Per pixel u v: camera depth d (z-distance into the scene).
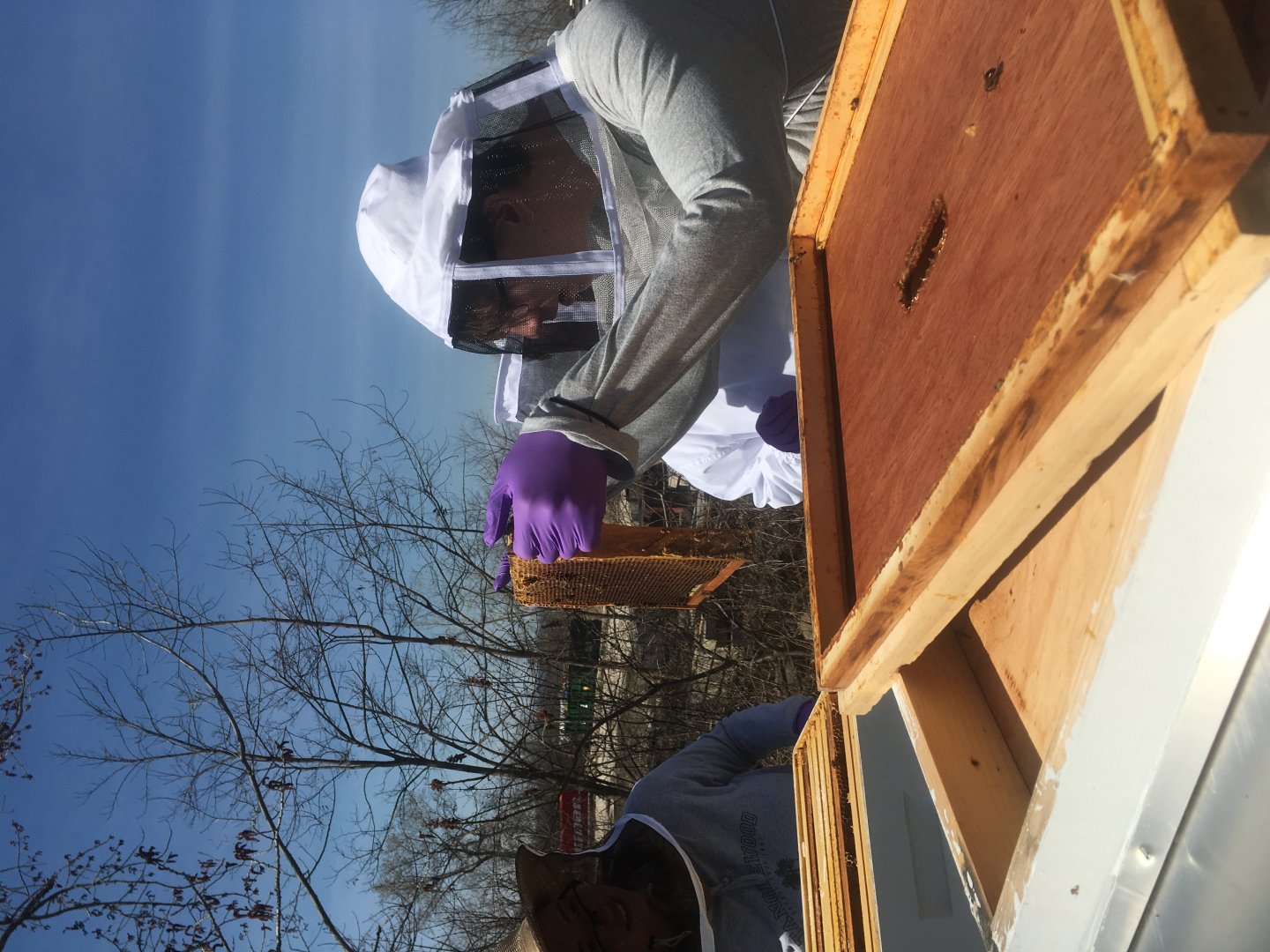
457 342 1.82
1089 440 0.54
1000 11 0.69
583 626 5.01
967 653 0.89
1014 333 0.62
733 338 2.08
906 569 0.70
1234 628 0.51
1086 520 0.66
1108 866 0.62
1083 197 0.54
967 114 0.75
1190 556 0.52
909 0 0.89
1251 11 0.47
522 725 4.73
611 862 1.71
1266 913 0.54
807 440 1.05
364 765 4.31
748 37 1.49
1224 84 0.42
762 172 1.38
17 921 3.59
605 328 1.81
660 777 1.84
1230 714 0.53
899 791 0.97
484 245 1.64
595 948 1.50
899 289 0.87
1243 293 0.44
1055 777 0.63
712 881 1.62
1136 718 0.58
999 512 0.60
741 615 4.58
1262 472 0.47
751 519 4.54
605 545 2.21
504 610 5.12
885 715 0.99
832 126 1.04
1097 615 0.61
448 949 4.44
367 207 1.85
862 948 0.92
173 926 3.77
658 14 1.45
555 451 1.58
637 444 1.62
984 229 0.69
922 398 0.79
